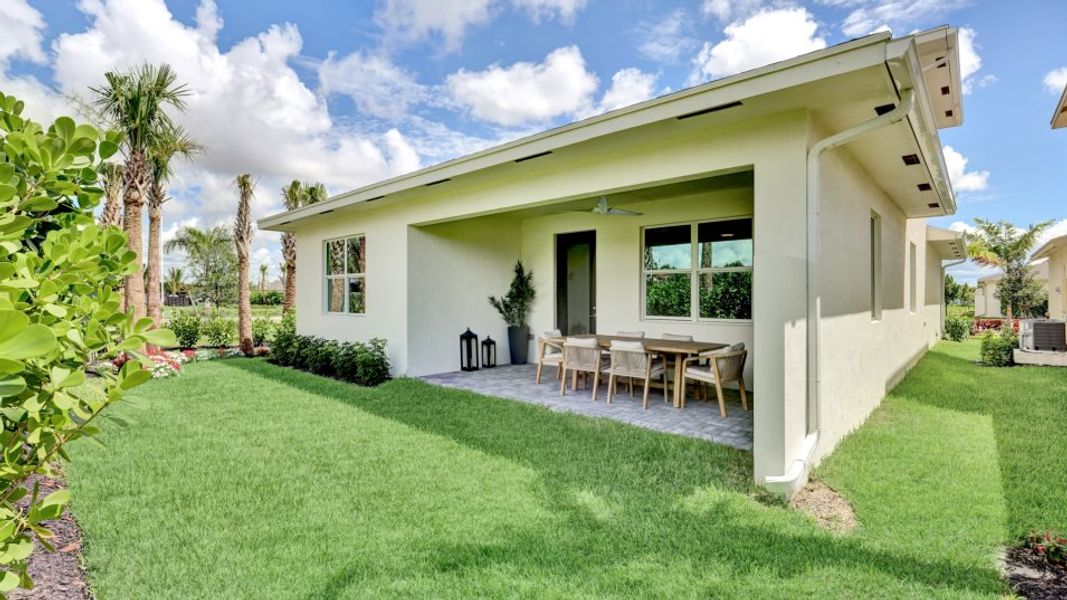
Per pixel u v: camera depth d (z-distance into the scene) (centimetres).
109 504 306
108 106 877
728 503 311
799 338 350
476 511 299
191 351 1036
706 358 588
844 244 428
